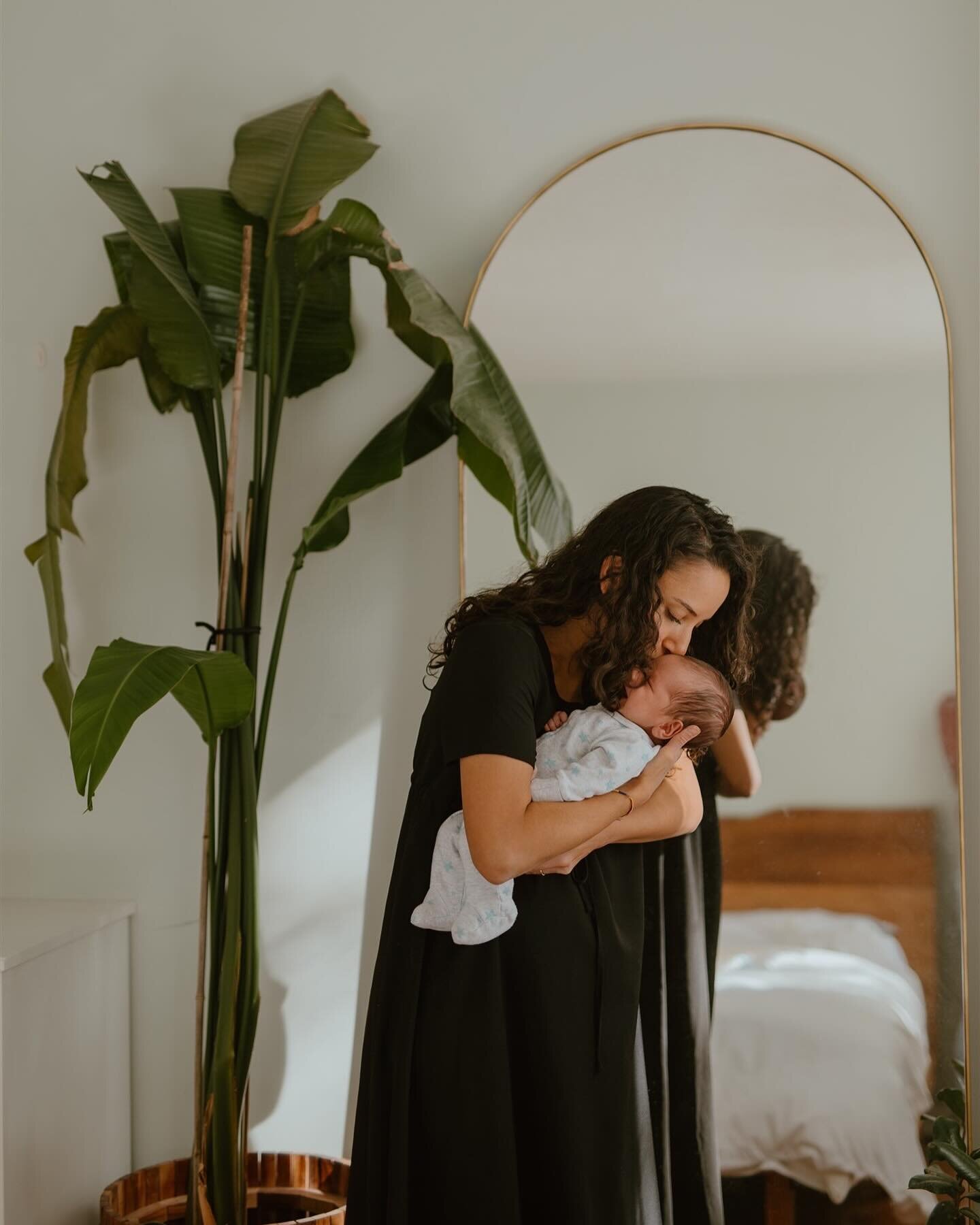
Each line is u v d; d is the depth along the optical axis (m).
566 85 2.13
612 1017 1.43
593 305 2.09
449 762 1.37
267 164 1.98
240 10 2.20
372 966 2.13
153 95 2.21
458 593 2.13
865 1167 1.97
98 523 2.22
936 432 2.02
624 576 1.43
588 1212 1.37
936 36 2.06
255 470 1.94
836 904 2.01
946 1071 1.97
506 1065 1.37
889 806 2.01
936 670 2.01
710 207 2.08
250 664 1.93
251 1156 2.01
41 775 2.23
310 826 2.16
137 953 2.19
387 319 2.10
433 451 2.10
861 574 2.03
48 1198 1.87
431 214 2.15
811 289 2.05
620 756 1.39
